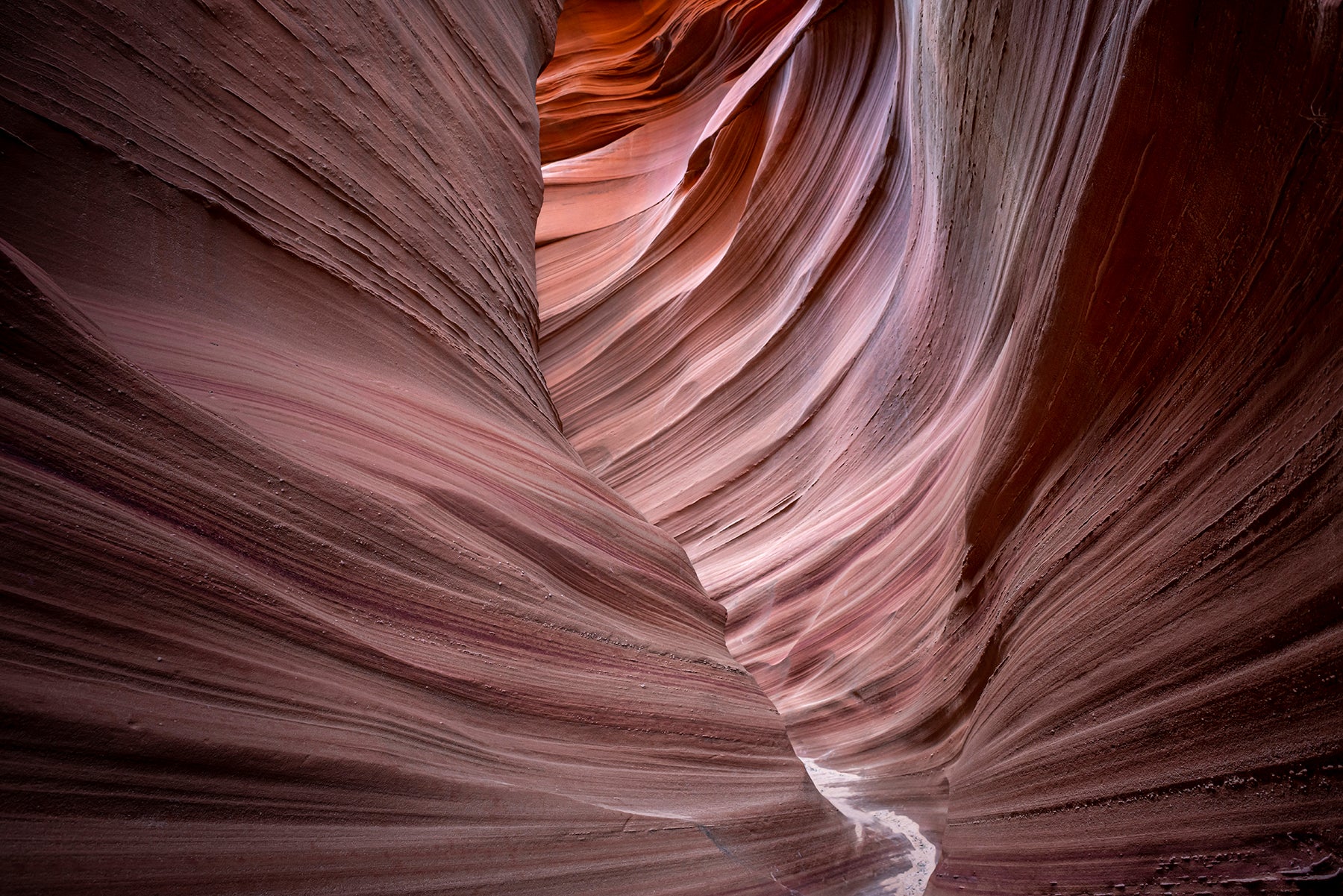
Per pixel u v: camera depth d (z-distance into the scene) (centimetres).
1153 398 264
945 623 452
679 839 302
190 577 215
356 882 205
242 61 378
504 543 370
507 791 260
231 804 190
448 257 514
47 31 282
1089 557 298
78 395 213
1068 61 310
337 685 238
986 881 335
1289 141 192
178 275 303
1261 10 188
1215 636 231
